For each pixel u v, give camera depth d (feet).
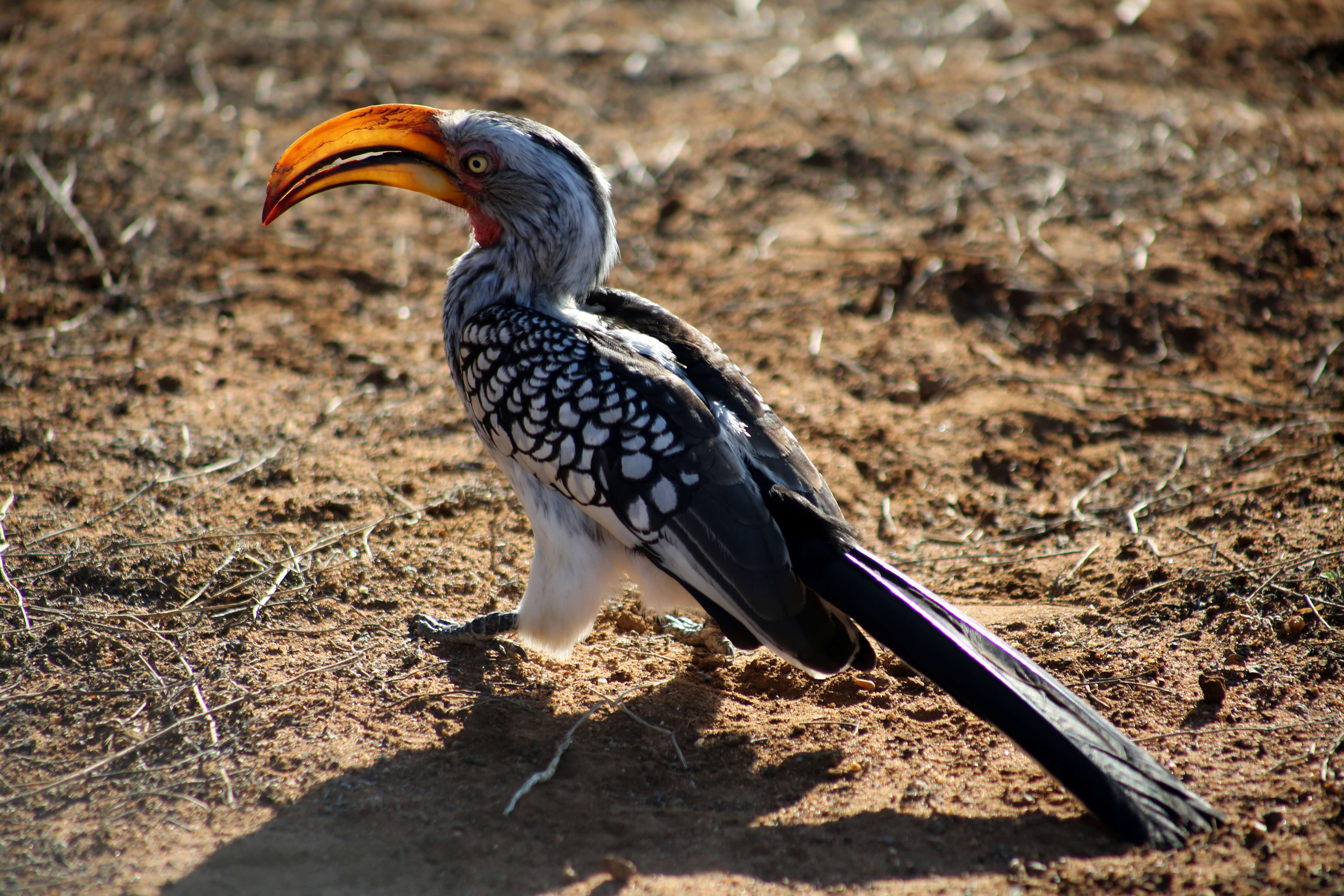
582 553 26.07
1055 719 21.47
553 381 24.90
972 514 35.14
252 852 21.04
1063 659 27.50
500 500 34.65
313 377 41.42
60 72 63.62
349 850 21.21
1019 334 45.11
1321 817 21.26
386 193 56.08
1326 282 46.78
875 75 69.15
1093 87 66.39
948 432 39.22
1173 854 20.49
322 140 27.99
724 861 21.15
